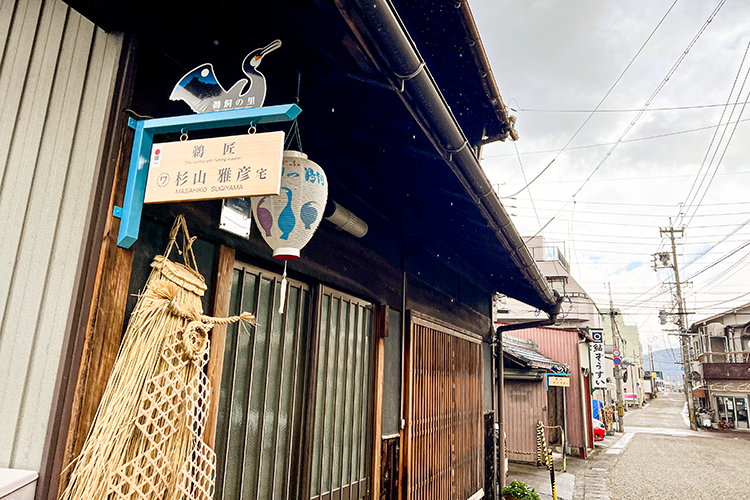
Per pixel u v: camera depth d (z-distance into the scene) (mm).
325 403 3787
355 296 4430
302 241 2543
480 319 8875
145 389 1906
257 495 3035
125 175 2174
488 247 6645
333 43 2553
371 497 4395
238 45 2830
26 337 2062
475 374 8180
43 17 2498
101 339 2014
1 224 2252
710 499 11758
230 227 2793
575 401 19172
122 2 2203
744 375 34000
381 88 2895
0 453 1947
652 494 12195
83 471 1760
